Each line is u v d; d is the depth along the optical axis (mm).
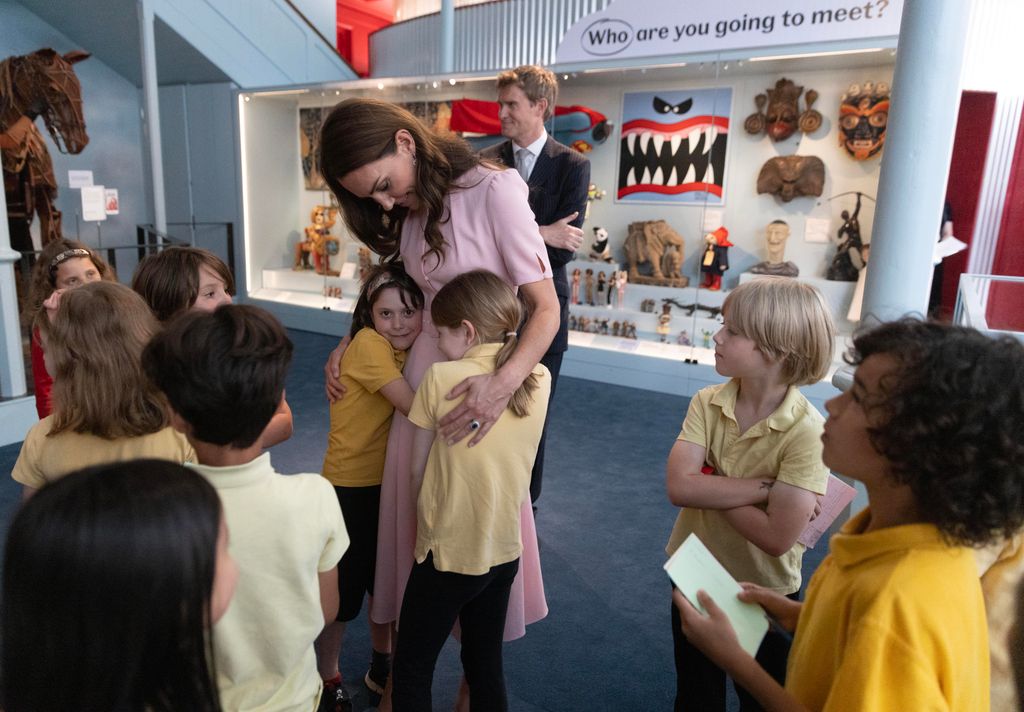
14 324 4207
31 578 629
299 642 1159
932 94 2311
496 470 1525
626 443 4426
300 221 7711
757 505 1454
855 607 802
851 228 5047
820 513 1515
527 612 1903
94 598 623
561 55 5629
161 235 6211
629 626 2506
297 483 1177
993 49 5836
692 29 5051
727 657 985
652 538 3184
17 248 6023
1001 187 5918
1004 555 904
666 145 5629
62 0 7473
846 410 868
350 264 7395
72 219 8570
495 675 1681
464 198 1655
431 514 1549
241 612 1103
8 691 649
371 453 1895
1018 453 731
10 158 5785
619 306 5965
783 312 1354
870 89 4789
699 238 5641
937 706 716
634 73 5430
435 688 2148
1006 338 789
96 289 1389
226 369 1051
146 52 6238
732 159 5406
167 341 1084
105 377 1342
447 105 6445
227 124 7941
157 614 645
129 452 1385
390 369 1767
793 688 925
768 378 1430
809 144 5121
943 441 746
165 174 8742
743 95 5270
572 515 3396
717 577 1105
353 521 1912
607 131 5832
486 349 1525
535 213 3084
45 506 641
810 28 4664
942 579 762
